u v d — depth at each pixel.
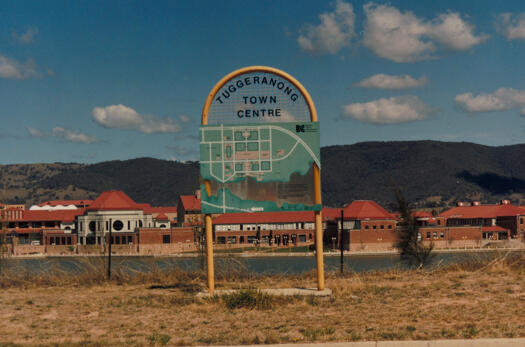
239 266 23.12
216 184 17.33
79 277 21.19
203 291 17.14
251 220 129.00
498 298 14.55
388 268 23.27
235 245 127.12
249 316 13.57
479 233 122.56
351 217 123.38
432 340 10.29
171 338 11.41
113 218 128.00
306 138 17.30
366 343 10.13
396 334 10.95
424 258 27.78
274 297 15.79
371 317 12.88
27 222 145.75
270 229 128.75
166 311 14.42
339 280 19.95
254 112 17.53
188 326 12.61
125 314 14.11
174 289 18.80
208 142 17.45
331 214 132.62
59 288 19.36
